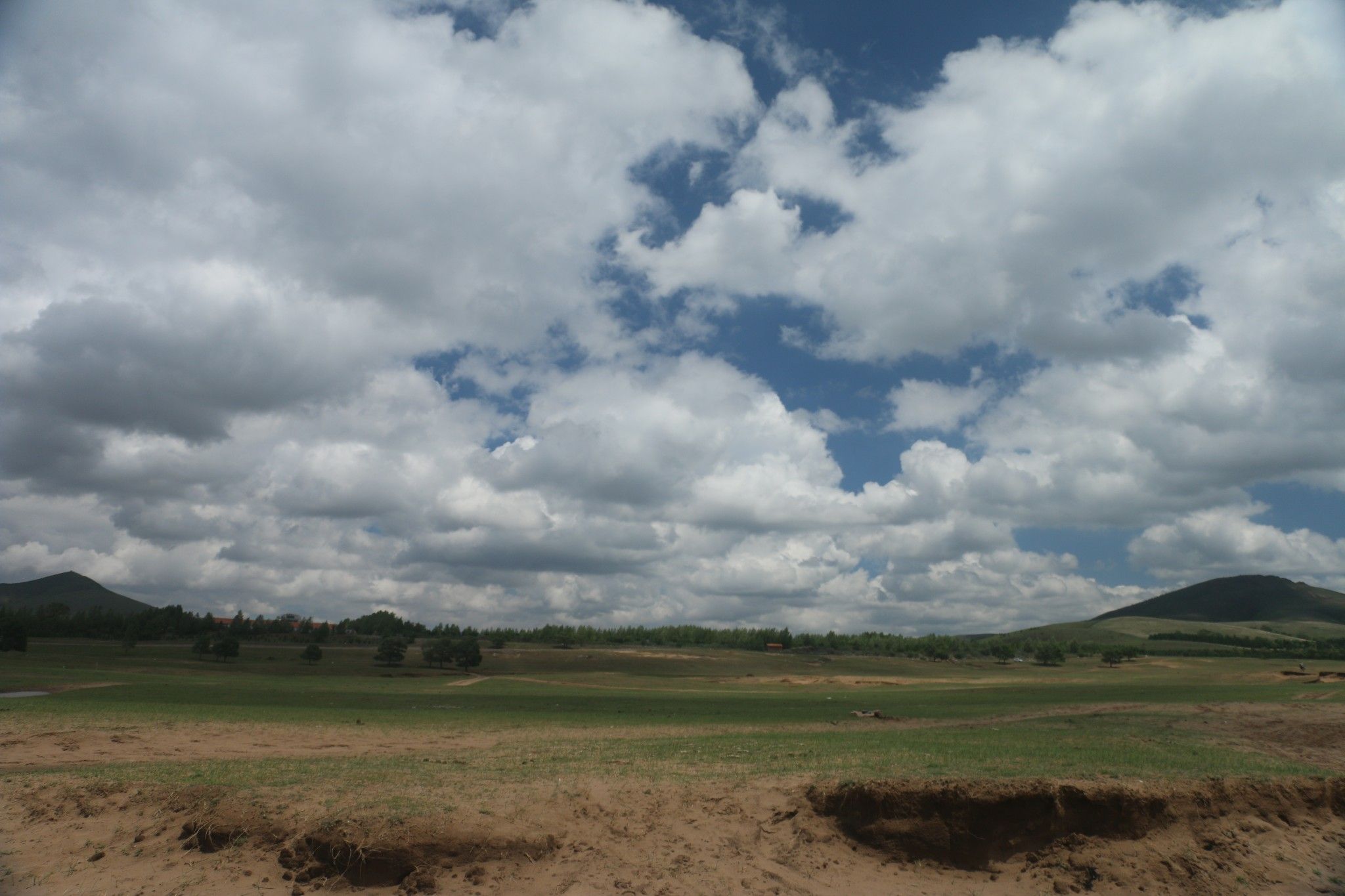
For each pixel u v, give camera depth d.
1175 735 35.91
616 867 18.34
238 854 18.42
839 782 21.66
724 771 25.92
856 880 18.55
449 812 19.34
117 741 35.81
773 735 41.78
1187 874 18.78
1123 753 27.86
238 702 71.19
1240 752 30.70
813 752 30.05
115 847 19.02
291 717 54.41
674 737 42.84
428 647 196.00
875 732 42.12
